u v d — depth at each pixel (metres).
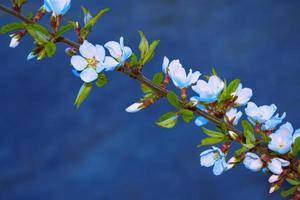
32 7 5.39
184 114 0.85
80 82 4.87
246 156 0.85
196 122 0.87
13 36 0.85
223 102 0.87
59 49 5.08
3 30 0.84
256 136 0.86
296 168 0.85
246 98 0.87
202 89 0.86
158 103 4.46
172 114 0.85
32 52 0.84
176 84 0.86
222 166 0.85
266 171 0.87
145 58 0.86
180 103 0.86
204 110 0.87
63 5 0.84
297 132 0.86
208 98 0.86
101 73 0.85
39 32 0.84
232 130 0.86
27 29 0.83
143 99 0.86
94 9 5.83
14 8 0.84
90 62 0.84
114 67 0.84
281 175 0.85
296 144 0.85
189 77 0.86
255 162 0.85
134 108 0.86
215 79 0.86
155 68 5.03
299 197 0.86
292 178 0.86
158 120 0.85
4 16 5.29
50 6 0.84
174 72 0.86
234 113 0.87
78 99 0.84
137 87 4.70
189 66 5.12
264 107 0.86
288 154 0.85
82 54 0.84
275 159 0.85
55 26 0.84
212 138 0.86
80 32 0.85
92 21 0.85
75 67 0.84
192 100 0.86
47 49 0.84
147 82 0.87
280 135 0.84
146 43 0.86
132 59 0.86
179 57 5.21
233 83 0.87
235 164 0.85
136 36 5.56
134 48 5.41
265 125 0.86
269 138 0.84
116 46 0.84
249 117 0.86
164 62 0.87
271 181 0.85
